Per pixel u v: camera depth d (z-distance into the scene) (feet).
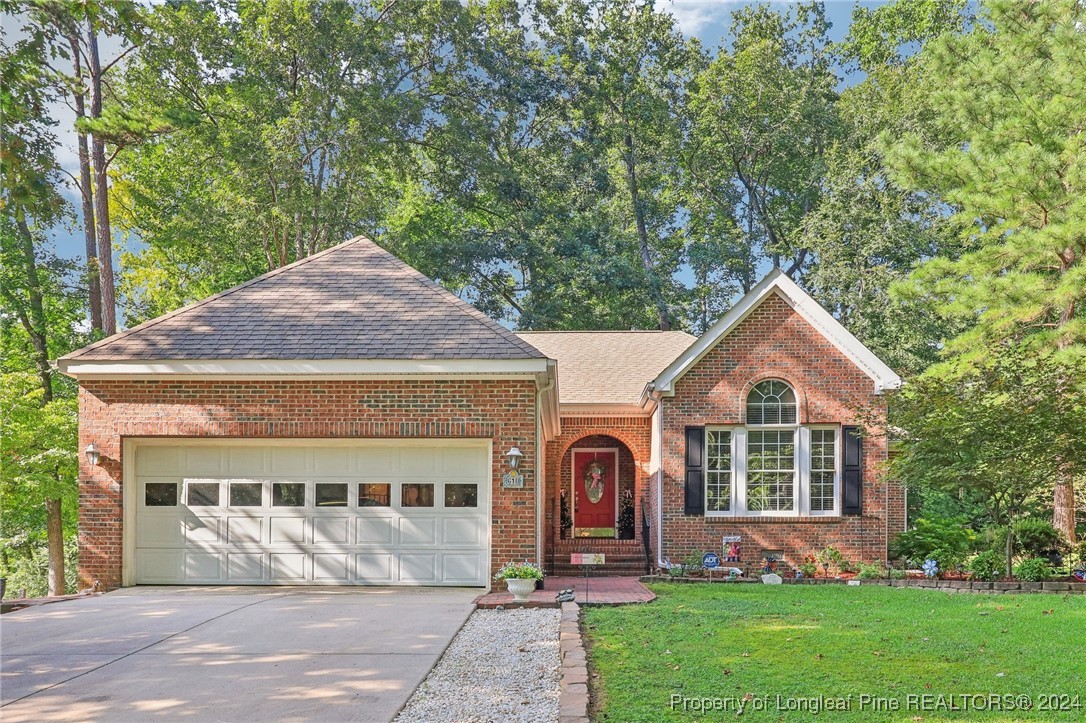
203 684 27.66
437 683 27.89
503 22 140.97
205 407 48.91
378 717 24.21
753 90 141.90
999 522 63.31
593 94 140.87
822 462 64.85
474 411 48.60
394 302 52.54
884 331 116.67
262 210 110.42
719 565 62.59
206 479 50.08
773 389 65.26
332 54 114.62
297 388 48.93
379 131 115.34
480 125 130.31
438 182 134.10
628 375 77.71
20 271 94.58
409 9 126.41
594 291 131.54
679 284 142.20
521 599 43.75
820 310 64.90
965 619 39.01
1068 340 68.80
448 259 128.06
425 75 134.82
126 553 49.14
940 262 73.15
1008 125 71.46
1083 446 51.44
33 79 45.75
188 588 48.75
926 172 75.05
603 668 29.37
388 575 49.47
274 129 108.17
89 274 97.45
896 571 58.80
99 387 49.16
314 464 50.01
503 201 133.39
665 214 152.46
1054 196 69.26
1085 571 55.57
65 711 24.94
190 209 107.55
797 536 63.62
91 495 48.91
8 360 96.48
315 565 49.60
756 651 32.04
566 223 135.23
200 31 110.22
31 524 92.94
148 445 50.11
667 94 148.05
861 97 130.11
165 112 89.76
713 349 65.62
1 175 41.29
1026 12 77.20
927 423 53.36
